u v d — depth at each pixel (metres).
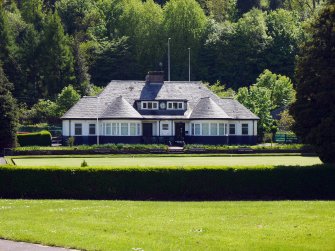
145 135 97.38
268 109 107.25
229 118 95.25
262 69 148.12
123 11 167.75
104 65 151.00
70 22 165.12
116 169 40.91
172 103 97.94
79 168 41.00
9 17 155.38
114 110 94.12
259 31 149.88
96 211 32.88
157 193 40.78
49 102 126.81
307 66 47.09
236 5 186.75
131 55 153.62
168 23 159.12
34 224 28.84
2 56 135.38
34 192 40.97
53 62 140.25
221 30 154.12
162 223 28.97
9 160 69.25
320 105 46.09
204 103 96.75
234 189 40.97
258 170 41.03
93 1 177.75
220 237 25.61
